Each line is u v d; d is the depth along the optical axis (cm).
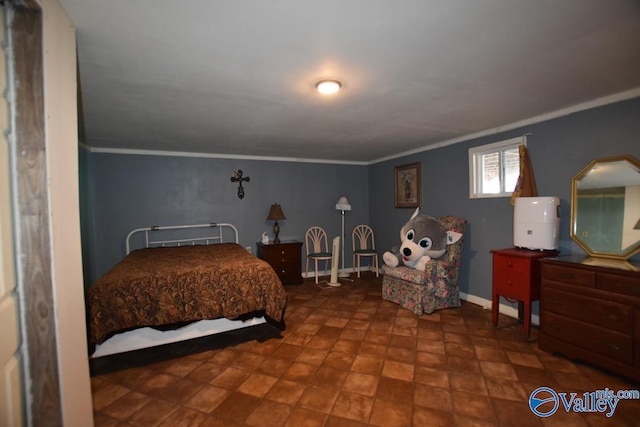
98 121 288
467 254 379
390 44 156
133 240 430
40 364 115
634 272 194
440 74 193
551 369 223
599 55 172
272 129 327
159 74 188
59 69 122
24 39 109
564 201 279
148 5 122
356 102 243
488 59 175
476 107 262
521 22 138
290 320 328
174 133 339
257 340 281
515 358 239
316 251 534
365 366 232
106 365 241
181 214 455
